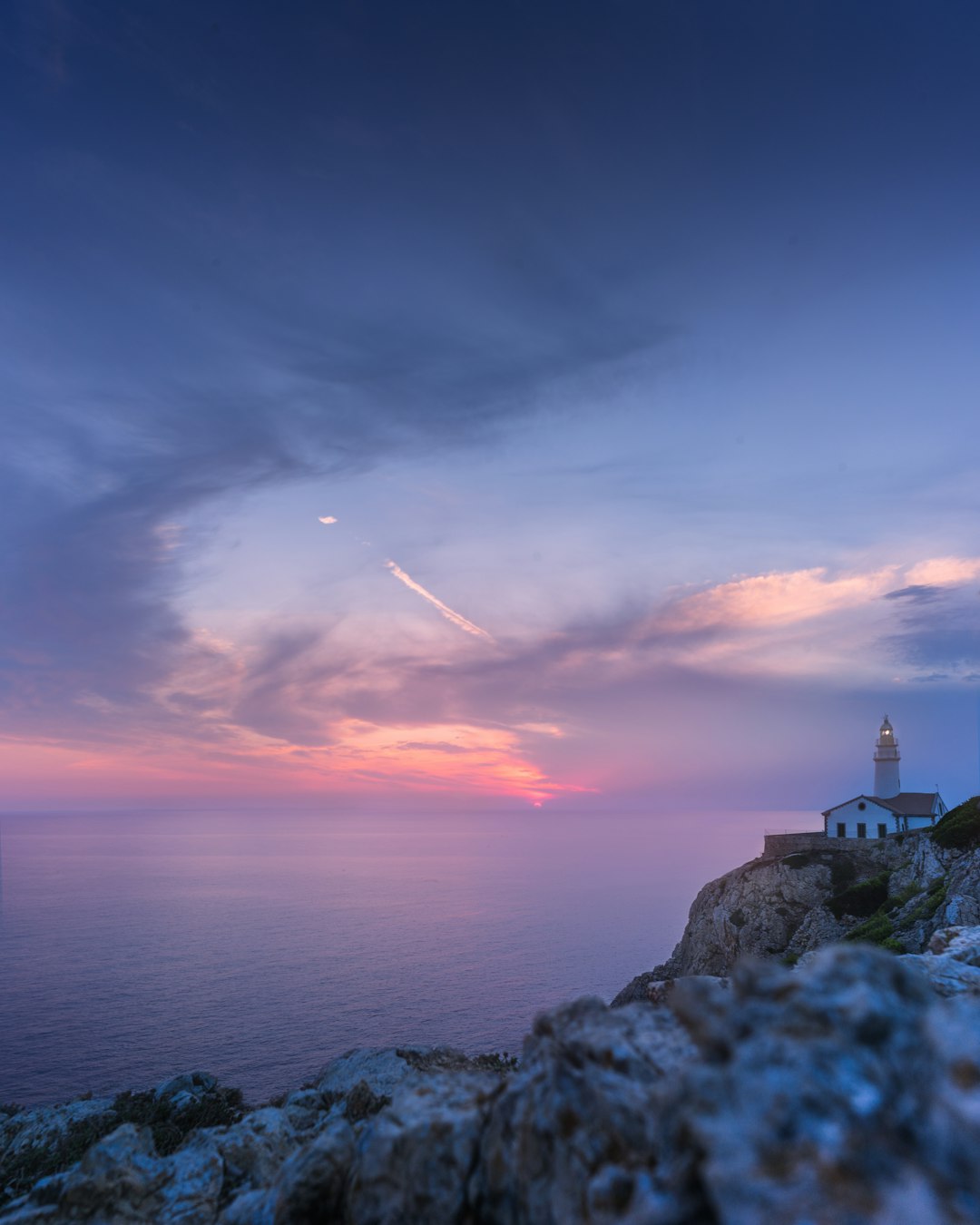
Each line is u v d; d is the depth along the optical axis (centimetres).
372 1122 903
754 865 8075
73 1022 12294
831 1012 466
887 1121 396
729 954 7506
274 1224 819
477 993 14425
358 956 18150
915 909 5709
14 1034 11631
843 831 9000
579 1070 645
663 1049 647
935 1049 444
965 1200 353
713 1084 439
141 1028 11944
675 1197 413
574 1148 584
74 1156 1869
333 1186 796
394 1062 2141
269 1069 10025
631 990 8400
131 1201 1050
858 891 6875
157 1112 2273
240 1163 1182
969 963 1205
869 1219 345
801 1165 376
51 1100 8825
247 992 14375
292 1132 1324
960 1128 386
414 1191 669
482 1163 664
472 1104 745
